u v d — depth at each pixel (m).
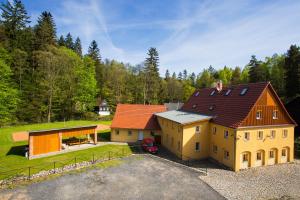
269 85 30.06
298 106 40.50
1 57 52.16
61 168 26.19
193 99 45.28
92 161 29.02
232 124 28.73
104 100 82.12
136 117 43.50
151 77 85.44
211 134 33.25
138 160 30.78
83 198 19.69
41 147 31.39
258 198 20.81
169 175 25.72
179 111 43.62
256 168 29.20
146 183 23.27
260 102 29.47
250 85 32.59
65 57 59.25
